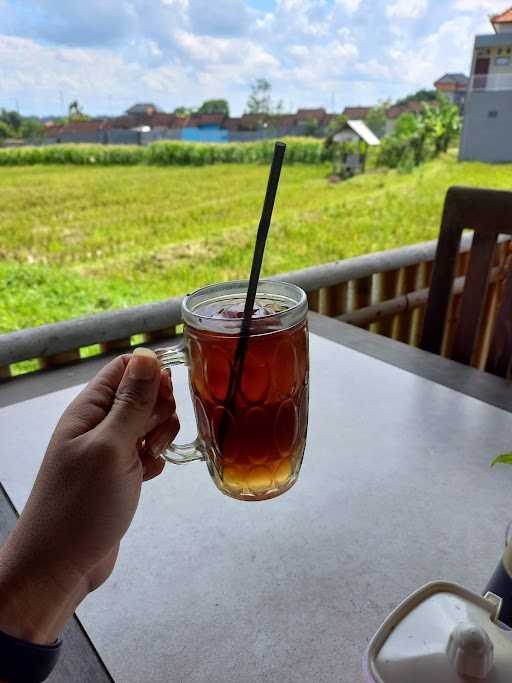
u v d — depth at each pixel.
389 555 0.76
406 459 0.97
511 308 1.34
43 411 1.16
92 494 0.55
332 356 1.37
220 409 0.63
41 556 0.53
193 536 0.81
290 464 0.69
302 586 0.71
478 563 0.74
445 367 1.31
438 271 1.51
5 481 0.93
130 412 0.57
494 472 0.92
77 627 0.66
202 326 0.59
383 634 0.50
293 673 0.60
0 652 0.50
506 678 0.45
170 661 0.62
